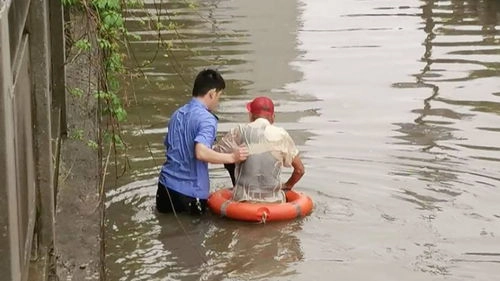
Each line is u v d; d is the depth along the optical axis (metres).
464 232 7.10
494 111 10.45
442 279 6.28
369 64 12.74
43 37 5.30
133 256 6.68
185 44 13.65
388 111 10.48
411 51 13.46
